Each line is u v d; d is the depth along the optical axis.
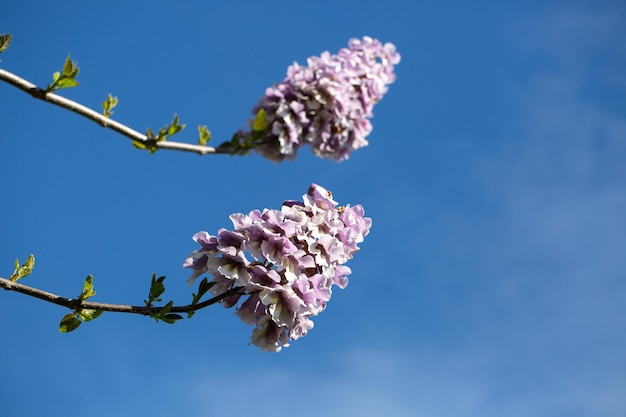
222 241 5.48
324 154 4.82
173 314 5.25
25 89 4.03
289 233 5.43
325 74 4.70
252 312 5.57
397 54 4.96
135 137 4.26
